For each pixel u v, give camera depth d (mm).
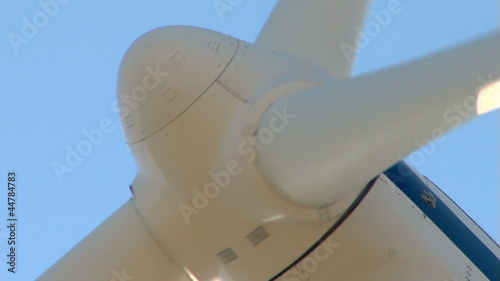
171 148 21938
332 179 19500
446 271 24047
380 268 22781
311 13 26953
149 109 22000
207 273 22844
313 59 26141
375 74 17984
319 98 19219
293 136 19469
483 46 15047
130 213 24016
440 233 24891
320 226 21984
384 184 23625
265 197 20766
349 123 17953
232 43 22812
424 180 25906
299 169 19516
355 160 18438
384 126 17328
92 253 24062
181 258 22938
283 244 22016
